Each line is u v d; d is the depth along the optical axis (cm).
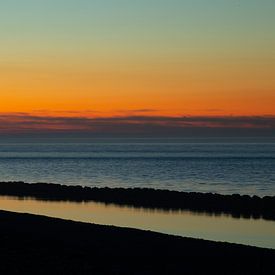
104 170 18125
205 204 8225
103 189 10156
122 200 8881
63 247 4472
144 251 4397
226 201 8394
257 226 6378
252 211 7600
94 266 3803
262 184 12888
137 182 13562
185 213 7494
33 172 17838
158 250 4438
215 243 4744
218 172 16700
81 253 4238
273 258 4181
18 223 5738
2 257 3984
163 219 6925
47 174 16862
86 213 7525
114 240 4834
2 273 3519
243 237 5650
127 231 5284
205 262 4041
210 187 12175
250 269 3844
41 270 3622
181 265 3944
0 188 10794
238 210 7694
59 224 5675
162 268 3841
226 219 6931
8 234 5059
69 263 3853
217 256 4238
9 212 6606
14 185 11125
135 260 4066
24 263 3806
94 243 4688
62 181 14162
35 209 8006
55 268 3684
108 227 5519
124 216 7219
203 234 5819
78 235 5056
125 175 15875
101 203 8669
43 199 9300
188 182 13438
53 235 5047
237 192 11144
